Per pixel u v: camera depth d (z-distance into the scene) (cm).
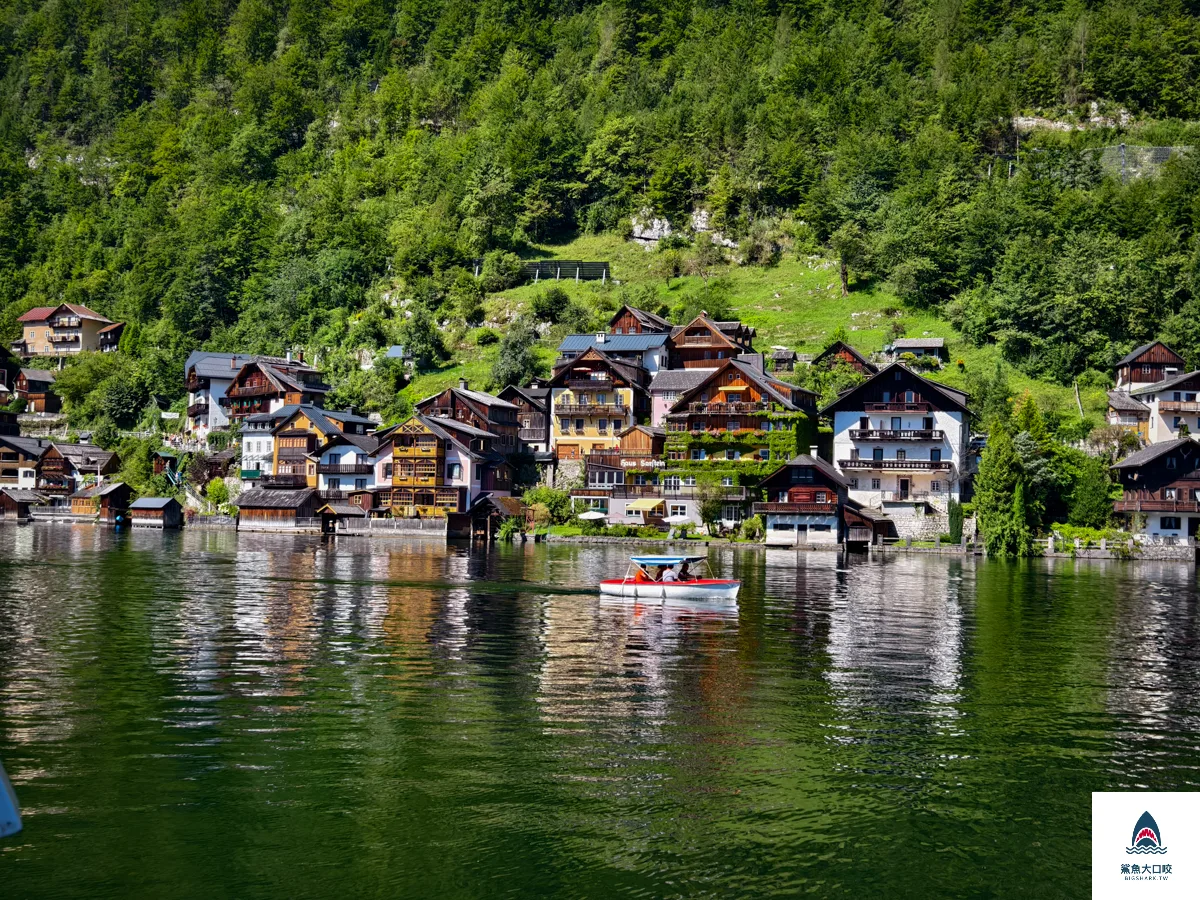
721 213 17512
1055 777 2283
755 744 2459
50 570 5969
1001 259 14262
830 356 12875
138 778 2144
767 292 15888
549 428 12212
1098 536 9194
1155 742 2562
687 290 16250
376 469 11131
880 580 6400
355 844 1869
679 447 10581
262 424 12225
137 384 15238
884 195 16500
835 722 2672
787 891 1744
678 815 2023
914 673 3322
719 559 8006
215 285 17725
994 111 18600
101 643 3522
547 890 1727
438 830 1930
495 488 11431
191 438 13675
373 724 2550
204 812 1984
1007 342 12988
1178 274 13688
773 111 19238
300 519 10825
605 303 15412
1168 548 8712
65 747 2322
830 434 11256
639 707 2773
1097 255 13700
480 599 4938
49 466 12925
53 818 1941
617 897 1708
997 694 3044
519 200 18675
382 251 17650
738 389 10531
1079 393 12194
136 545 8312
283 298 16938
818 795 2145
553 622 4241
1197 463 9162
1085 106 19300
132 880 1723
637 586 5062
